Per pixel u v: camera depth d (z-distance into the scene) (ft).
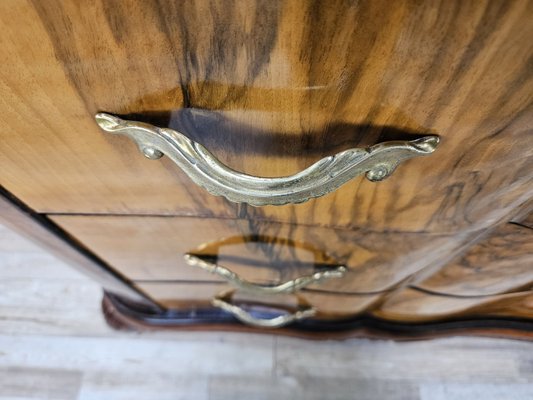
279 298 1.96
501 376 2.49
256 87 0.70
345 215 1.10
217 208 1.12
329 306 2.01
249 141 0.83
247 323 2.31
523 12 0.54
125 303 2.35
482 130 0.75
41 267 2.76
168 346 2.56
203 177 0.85
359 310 2.08
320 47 0.62
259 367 2.51
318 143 0.82
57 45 0.65
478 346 2.55
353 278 1.58
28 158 0.94
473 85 0.65
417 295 1.80
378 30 0.59
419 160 0.85
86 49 0.65
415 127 0.75
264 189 0.85
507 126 0.73
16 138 0.87
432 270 1.51
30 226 1.31
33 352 2.53
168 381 2.48
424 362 2.52
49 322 2.61
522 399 2.42
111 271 1.73
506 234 1.18
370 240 1.24
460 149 0.81
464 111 0.71
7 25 0.62
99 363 2.51
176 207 1.14
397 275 1.52
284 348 2.56
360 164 0.81
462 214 1.06
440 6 0.55
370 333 2.27
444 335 2.25
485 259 1.34
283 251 1.38
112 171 0.98
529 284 1.52
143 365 2.51
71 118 0.81
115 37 0.63
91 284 2.72
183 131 0.81
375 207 1.04
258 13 0.58
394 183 0.94
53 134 0.86
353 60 0.63
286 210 1.10
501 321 2.09
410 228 1.14
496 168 0.87
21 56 0.67
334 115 0.74
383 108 0.72
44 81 0.72
